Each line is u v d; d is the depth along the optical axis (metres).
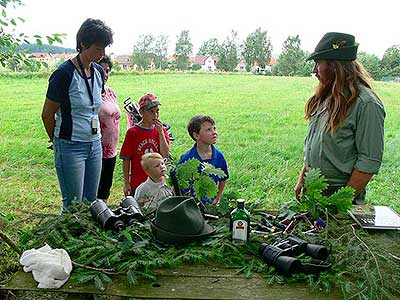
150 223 2.32
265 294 1.88
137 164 3.92
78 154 3.55
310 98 3.13
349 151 2.87
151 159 3.11
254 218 2.60
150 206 2.71
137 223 2.36
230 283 1.97
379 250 2.12
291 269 2.00
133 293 1.88
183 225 2.23
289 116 14.27
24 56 4.27
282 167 8.04
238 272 2.05
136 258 2.09
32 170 7.47
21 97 16.36
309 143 3.08
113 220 2.39
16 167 7.69
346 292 1.86
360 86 2.84
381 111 2.81
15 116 12.77
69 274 1.98
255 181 7.04
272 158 8.77
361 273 1.99
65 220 2.45
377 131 2.79
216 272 2.06
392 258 2.11
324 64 2.88
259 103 17.00
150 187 3.12
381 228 2.51
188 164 2.76
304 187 2.67
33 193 6.21
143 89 19.88
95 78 3.59
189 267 2.10
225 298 1.85
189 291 1.89
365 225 2.53
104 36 3.35
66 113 3.45
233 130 11.91
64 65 3.42
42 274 1.95
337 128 2.85
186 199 2.32
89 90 3.51
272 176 7.29
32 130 11.00
